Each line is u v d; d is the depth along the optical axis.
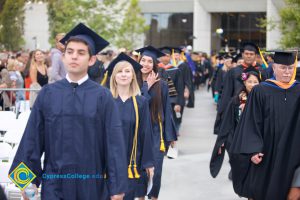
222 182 10.97
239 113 8.97
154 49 9.09
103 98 5.33
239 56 13.67
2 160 8.41
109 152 5.31
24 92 13.31
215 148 9.21
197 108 26.64
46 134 5.31
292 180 7.11
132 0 38.00
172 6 59.59
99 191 5.36
